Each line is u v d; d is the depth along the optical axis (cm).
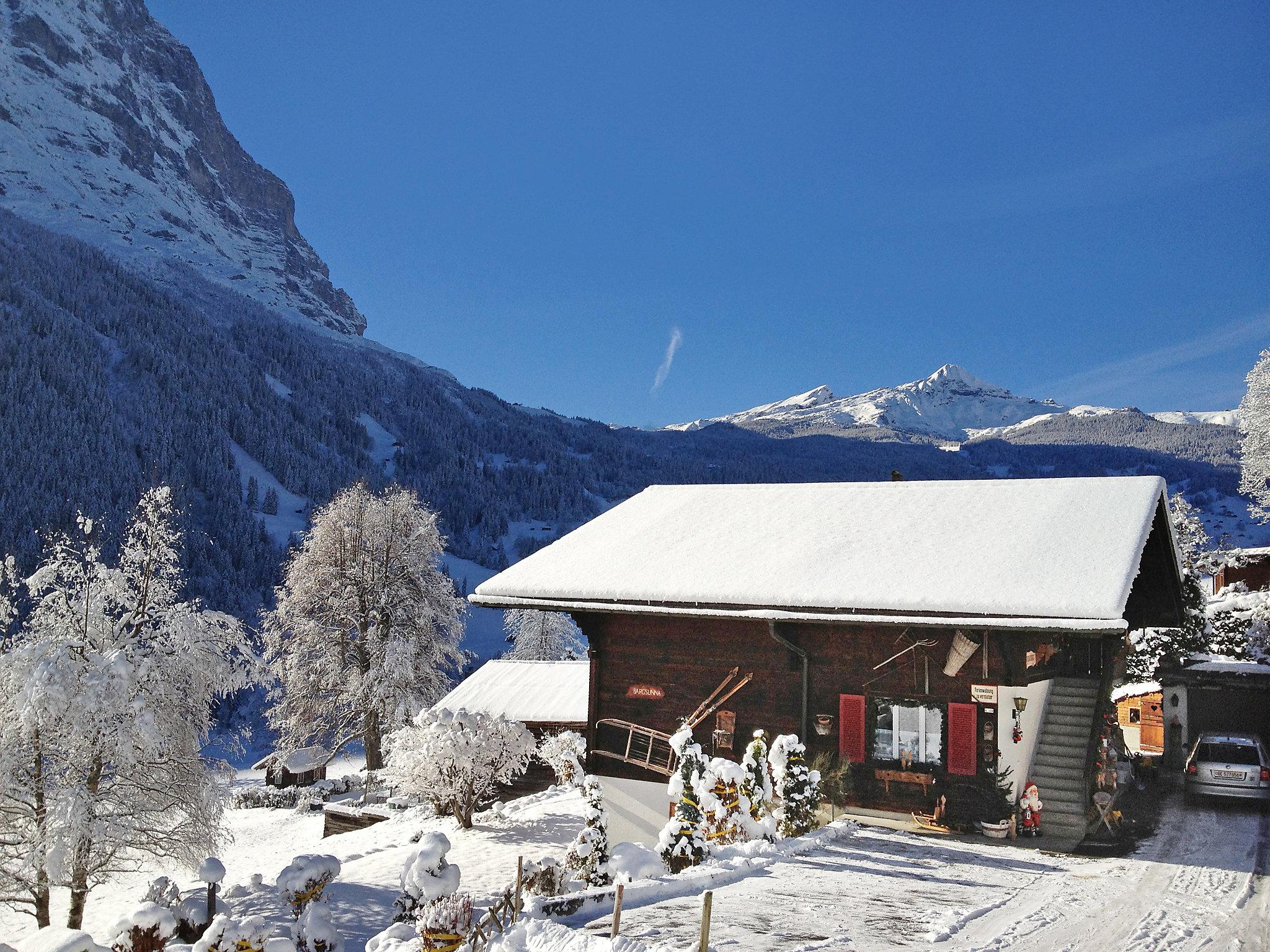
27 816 2027
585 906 1091
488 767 2830
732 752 1903
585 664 3691
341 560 4219
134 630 2203
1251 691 2720
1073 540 1738
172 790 2134
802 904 1113
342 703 4234
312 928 1242
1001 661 1645
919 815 1678
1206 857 1462
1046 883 1272
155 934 1302
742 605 1812
